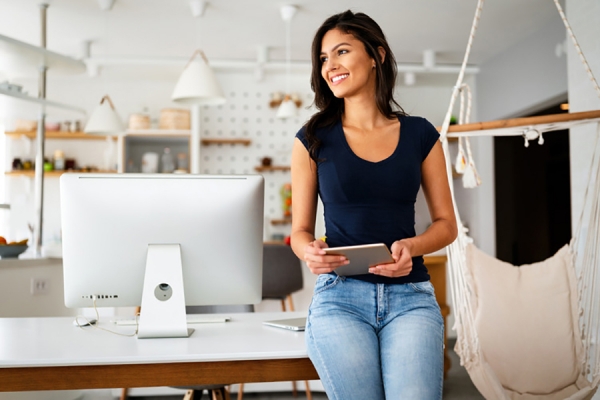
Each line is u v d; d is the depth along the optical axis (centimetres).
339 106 164
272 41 602
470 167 238
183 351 144
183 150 707
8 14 522
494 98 646
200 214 168
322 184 155
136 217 166
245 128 703
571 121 222
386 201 151
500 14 525
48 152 689
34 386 138
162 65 647
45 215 679
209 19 539
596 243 224
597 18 371
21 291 339
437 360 134
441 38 588
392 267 135
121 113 707
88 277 168
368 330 140
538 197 646
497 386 207
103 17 533
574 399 197
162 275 166
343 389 133
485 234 675
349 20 160
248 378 144
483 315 222
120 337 164
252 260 172
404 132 158
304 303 414
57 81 701
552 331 218
